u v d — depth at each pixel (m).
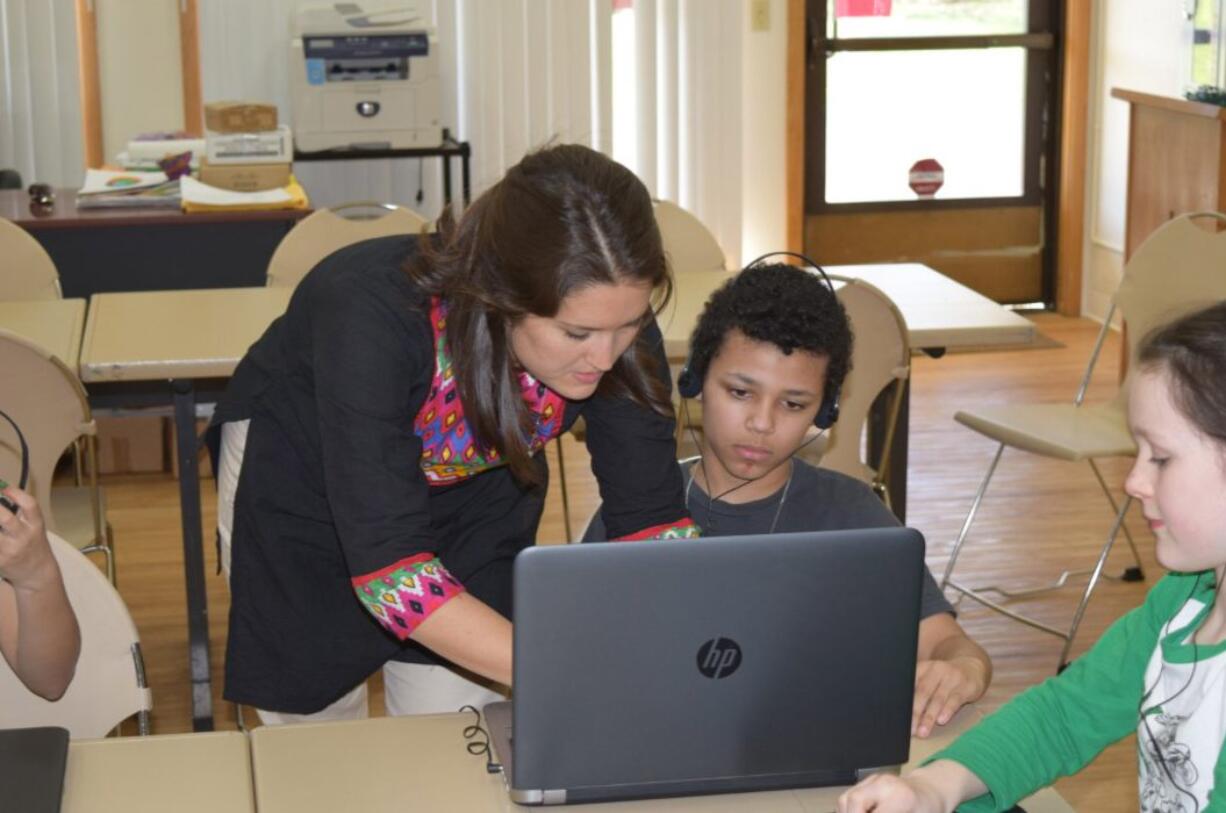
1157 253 3.99
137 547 4.32
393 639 2.03
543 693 1.47
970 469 4.97
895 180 6.64
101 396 3.52
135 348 3.26
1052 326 6.61
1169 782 1.45
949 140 6.63
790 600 1.48
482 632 1.59
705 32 6.09
